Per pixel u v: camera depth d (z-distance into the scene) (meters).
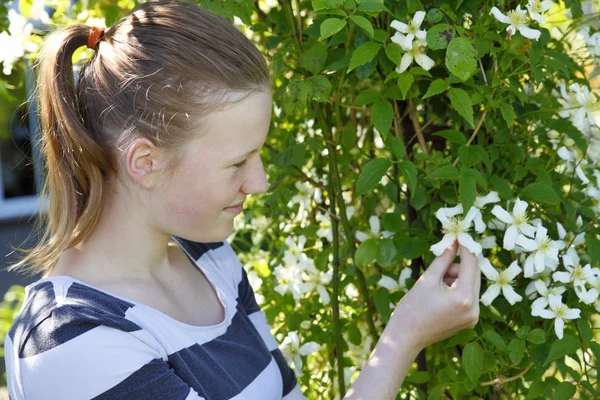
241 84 0.96
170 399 0.96
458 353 1.43
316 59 1.37
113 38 1.02
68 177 1.03
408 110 1.43
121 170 1.01
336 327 1.55
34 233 1.24
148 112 0.96
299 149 1.60
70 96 1.01
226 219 1.03
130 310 0.99
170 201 1.00
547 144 1.51
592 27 1.69
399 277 1.50
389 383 1.09
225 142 0.97
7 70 1.75
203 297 1.18
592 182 1.48
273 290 1.82
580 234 1.38
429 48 1.24
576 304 1.34
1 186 5.65
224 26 1.00
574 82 1.48
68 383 0.91
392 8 1.30
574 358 1.36
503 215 1.25
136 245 1.06
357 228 1.67
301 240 1.73
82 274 1.03
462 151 1.25
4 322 2.23
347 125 1.52
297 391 1.36
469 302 1.12
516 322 1.42
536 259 1.24
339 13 1.16
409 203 1.47
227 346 1.11
